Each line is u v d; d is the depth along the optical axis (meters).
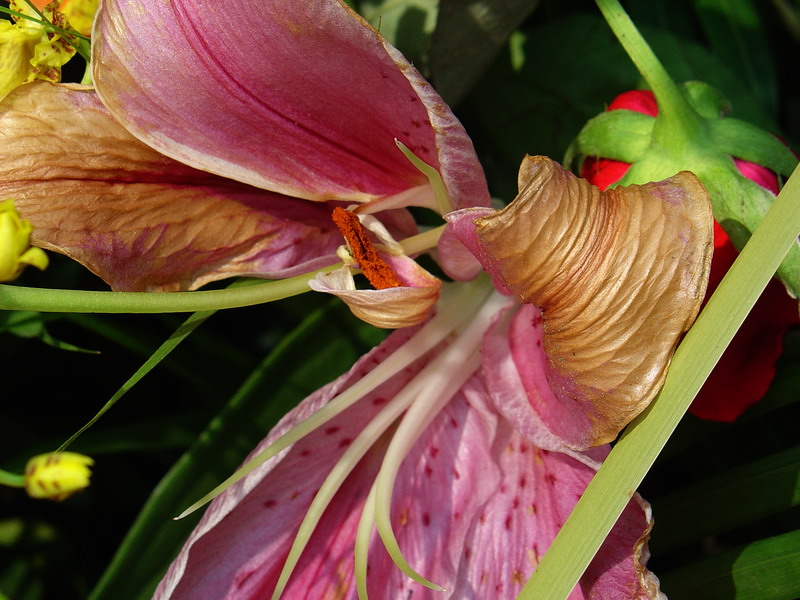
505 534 0.22
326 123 0.21
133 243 0.21
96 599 0.24
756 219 0.19
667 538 0.24
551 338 0.17
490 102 0.31
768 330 0.22
